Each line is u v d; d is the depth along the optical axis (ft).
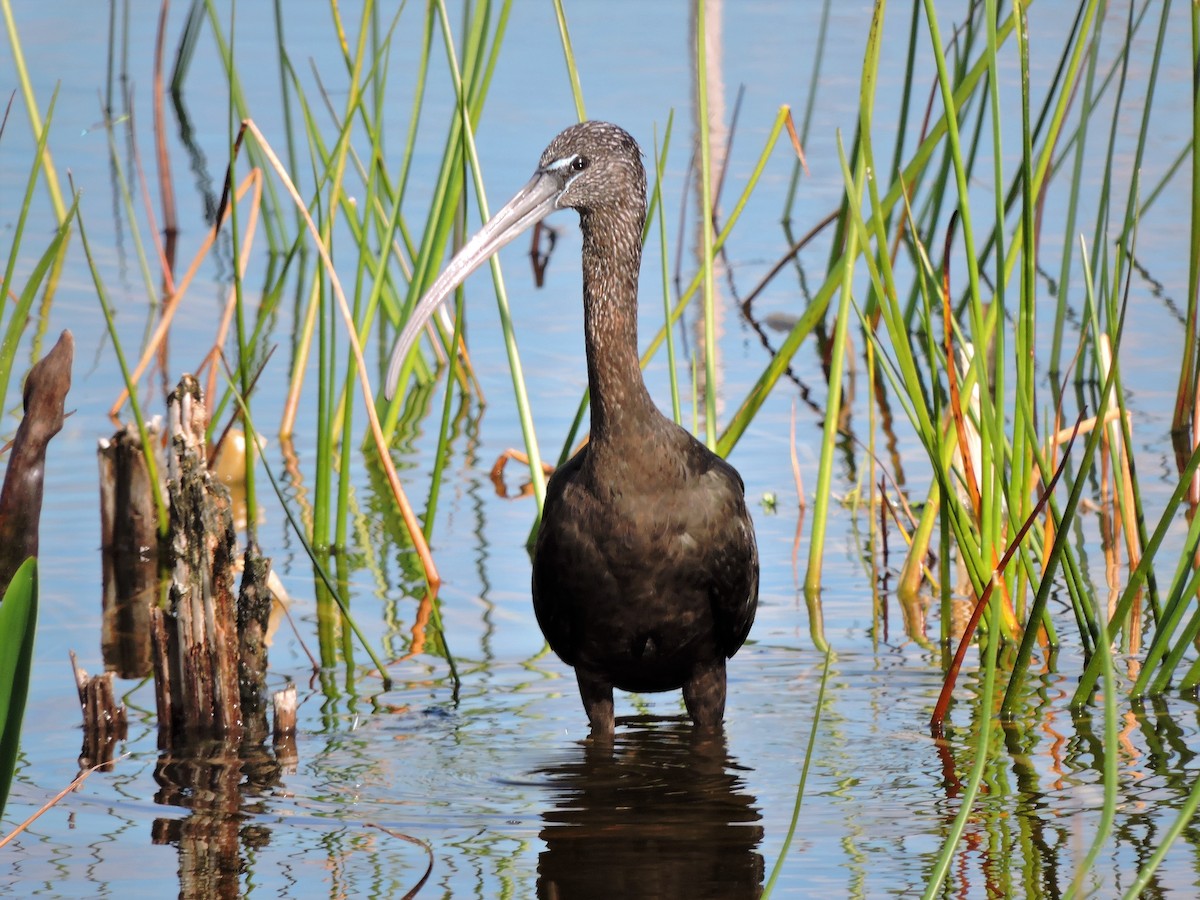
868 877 25.48
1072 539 42.34
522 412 37.86
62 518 44.57
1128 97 75.97
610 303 31.24
